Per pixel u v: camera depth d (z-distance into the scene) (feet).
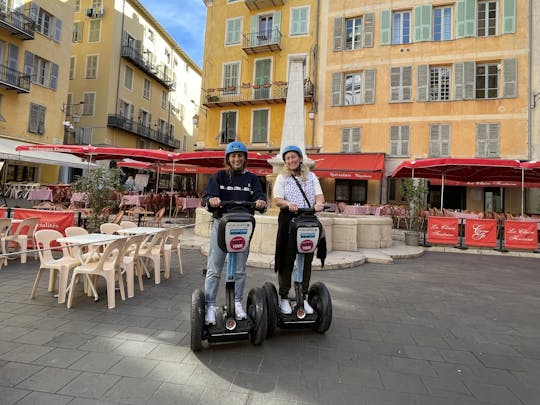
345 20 71.10
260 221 25.98
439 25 65.21
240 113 78.23
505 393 8.66
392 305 16.01
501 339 12.31
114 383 8.43
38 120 72.49
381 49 67.31
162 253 19.57
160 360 9.72
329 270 23.38
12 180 68.44
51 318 12.60
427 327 13.30
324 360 10.14
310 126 71.36
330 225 28.78
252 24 78.28
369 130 66.85
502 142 59.67
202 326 10.19
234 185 10.97
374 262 27.09
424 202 39.45
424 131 63.67
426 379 9.25
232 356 10.14
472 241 35.55
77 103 91.91
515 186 55.06
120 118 92.58
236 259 10.76
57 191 51.55
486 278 22.93
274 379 8.93
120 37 94.48
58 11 76.38
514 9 60.34
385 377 9.28
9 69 66.13
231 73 79.82
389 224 34.37
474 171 47.01
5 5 64.69
